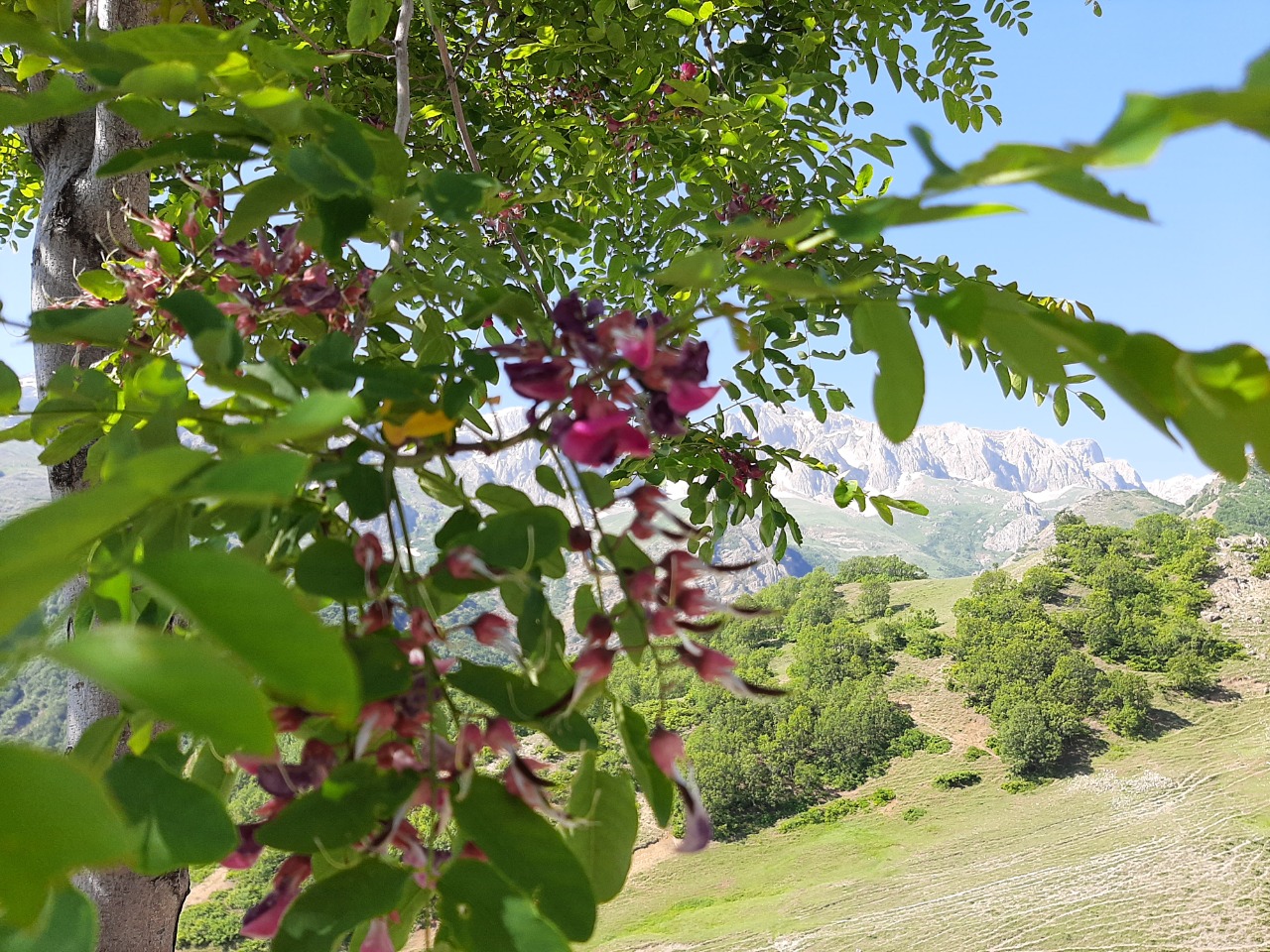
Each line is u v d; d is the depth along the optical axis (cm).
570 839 108
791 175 372
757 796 4353
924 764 4484
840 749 4569
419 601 105
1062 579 5866
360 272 165
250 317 156
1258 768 3938
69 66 114
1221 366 76
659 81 363
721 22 415
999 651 4991
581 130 371
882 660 5378
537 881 89
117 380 175
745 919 3334
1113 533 6309
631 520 115
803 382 387
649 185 356
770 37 432
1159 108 55
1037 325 87
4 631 56
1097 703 4644
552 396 114
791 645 6109
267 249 156
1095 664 5019
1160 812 3772
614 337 111
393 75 431
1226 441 78
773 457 398
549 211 342
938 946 2872
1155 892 3042
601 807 110
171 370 124
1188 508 9431
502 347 116
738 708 4756
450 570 105
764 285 98
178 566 55
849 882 3562
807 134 358
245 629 53
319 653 53
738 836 4181
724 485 395
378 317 167
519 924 85
